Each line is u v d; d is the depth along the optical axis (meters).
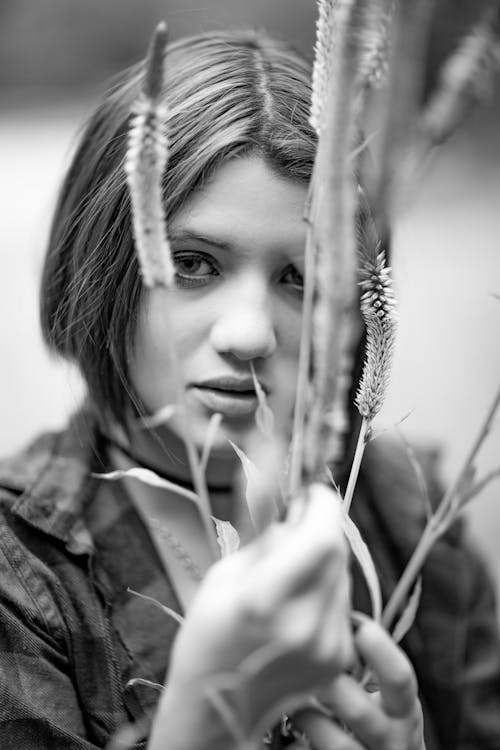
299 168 0.68
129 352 0.75
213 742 0.44
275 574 0.41
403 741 0.50
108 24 6.17
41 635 0.72
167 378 0.72
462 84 0.40
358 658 0.53
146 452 0.82
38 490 0.79
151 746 0.46
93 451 0.84
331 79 0.46
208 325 0.69
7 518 0.77
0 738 0.66
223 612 0.41
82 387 0.86
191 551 0.83
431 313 3.38
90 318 0.78
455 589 0.97
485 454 2.43
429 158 0.41
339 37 0.38
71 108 5.62
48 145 4.81
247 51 0.80
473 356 3.06
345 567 0.44
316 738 0.50
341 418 0.43
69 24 6.16
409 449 0.57
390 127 0.39
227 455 0.72
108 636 0.75
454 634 0.97
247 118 0.69
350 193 0.39
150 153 0.44
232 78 0.73
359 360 0.76
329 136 0.39
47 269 0.88
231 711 0.44
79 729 0.71
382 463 1.00
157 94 0.43
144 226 0.45
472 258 3.80
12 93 5.97
